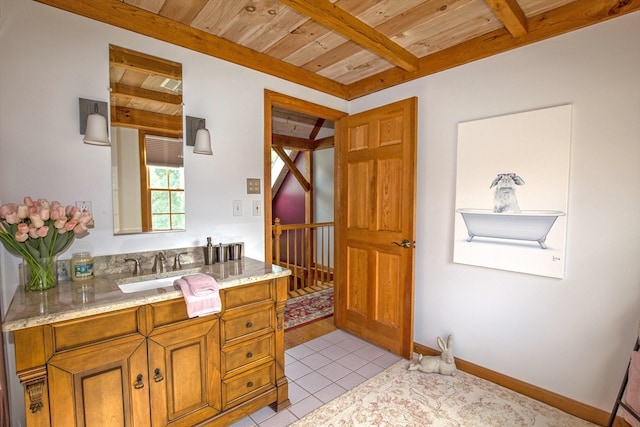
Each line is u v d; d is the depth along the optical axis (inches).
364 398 79.4
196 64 80.8
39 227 53.2
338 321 123.2
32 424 45.9
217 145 85.4
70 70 63.8
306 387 84.4
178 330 59.0
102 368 51.3
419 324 102.0
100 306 49.7
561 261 72.5
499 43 79.8
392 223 101.3
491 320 85.2
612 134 66.1
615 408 61.7
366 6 68.5
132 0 67.1
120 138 70.1
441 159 94.5
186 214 80.4
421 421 70.6
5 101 57.7
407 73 99.7
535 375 78.0
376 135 105.0
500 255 82.0
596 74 67.6
